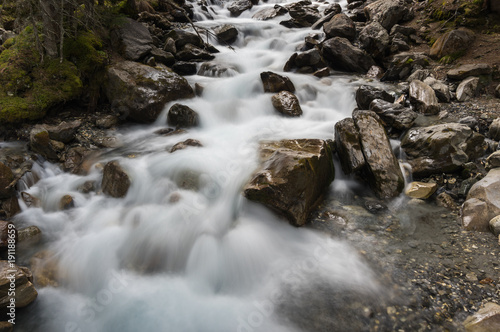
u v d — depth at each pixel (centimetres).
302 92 925
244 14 1809
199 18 1619
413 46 1120
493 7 1017
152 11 1370
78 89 817
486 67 848
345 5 1719
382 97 800
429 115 765
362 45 1130
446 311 363
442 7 1155
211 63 1079
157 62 1002
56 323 384
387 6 1241
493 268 416
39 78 785
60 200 573
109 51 935
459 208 538
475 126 685
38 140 662
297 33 1354
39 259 464
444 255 446
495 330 330
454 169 588
